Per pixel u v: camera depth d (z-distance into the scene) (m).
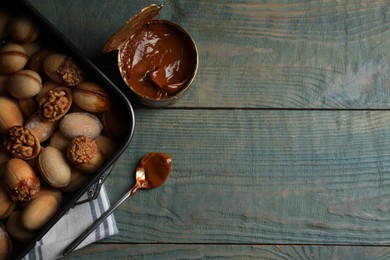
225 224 0.67
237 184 0.67
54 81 0.61
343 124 0.68
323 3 0.68
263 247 0.67
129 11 0.67
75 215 0.64
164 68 0.62
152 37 0.62
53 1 0.67
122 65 0.62
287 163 0.68
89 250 0.67
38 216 0.58
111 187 0.67
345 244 0.68
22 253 0.56
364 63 0.68
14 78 0.59
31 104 0.61
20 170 0.58
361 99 0.68
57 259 0.66
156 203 0.67
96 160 0.59
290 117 0.68
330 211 0.68
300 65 0.68
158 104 0.64
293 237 0.67
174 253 0.67
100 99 0.59
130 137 0.58
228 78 0.68
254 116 0.68
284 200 0.68
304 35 0.68
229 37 0.68
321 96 0.68
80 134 0.60
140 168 0.67
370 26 0.68
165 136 0.67
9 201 0.60
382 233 0.68
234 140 0.68
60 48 0.61
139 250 0.67
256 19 0.68
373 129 0.68
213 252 0.67
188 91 0.67
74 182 0.60
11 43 0.61
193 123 0.67
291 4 0.68
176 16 0.67
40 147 0.60
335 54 0.68
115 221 0.66
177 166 0.67
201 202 0.67
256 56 0.68
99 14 0.67
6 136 0.59
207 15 0.68
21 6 0.60
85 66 0.60
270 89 0.68
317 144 0.68
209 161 0.67
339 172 0.68
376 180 0.68
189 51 0.63
